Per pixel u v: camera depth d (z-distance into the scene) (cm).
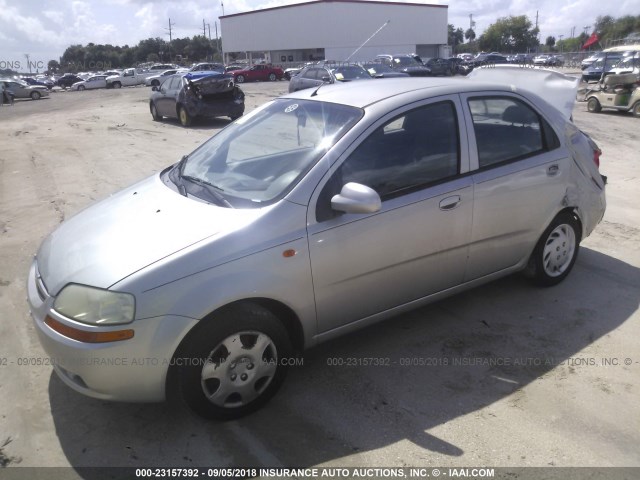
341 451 272
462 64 4072
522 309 408
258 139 361
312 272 296
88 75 5497
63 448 279
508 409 299
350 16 5844
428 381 326
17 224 642
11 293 458
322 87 407
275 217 288
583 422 288
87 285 264
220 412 287
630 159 981
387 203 321
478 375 330
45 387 329
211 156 378
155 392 270
